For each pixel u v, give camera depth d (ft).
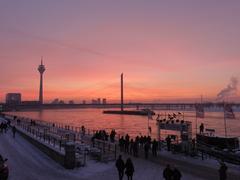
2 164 52.75
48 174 63.67
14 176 61.31
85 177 61.57
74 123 462.19
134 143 85.20
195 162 76.18
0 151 89.56
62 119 629.51
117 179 60.23
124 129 329.11
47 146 86.07
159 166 71.72
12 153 87.04
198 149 92.58
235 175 62.54
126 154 87.35
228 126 389.80
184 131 94.63
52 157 80.38
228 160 80.89
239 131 306.35
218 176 61.87
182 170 67.21
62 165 71.97
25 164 72.84
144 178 60.59
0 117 320.29
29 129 134.41
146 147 81.46
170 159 80.18
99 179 60.13
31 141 109.29
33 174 63.41
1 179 51.13
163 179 59.72
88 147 85.66
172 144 93.81
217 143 98.32
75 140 107.04
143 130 311.47
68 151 69.36
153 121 528.22
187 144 87.04
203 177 61.11
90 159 79.15
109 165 72.49
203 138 103.76
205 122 485.15
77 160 71.41
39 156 84.02
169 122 101.71
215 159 81.20
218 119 595.06
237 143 99.86
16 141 114.42
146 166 71.56
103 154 80.02
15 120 240.32
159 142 97.04
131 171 56.59
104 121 530.68
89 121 534.37
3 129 154.71
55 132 138.72
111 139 112.88
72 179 59.93
